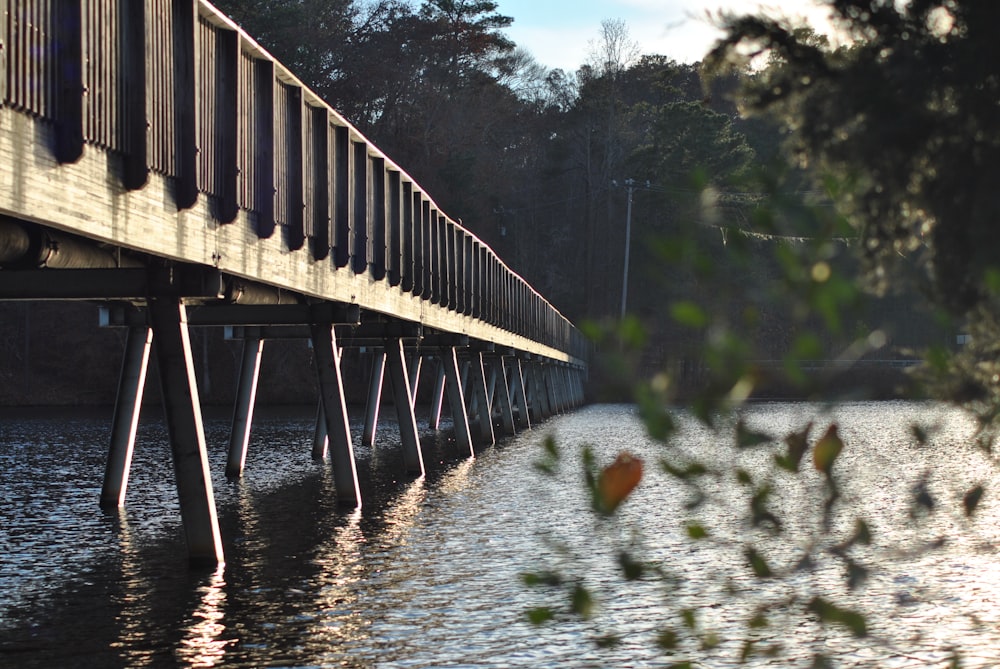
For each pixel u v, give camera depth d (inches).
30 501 811.4
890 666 346.9
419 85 3469.5
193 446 521.0
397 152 3346.5
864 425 1752.0
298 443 1412.4
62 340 2753.4
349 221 751.1
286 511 753.6
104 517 725.9
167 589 482.9
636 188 2952.8
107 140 411.2
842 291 107.4
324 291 716.7
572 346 2748.5
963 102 138.6
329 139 720.3
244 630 408.2
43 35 367.9
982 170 137.8
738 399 106.0
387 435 1581.0
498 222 3676.2
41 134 370.3
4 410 2372.0
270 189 598.2
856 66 141.2
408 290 966.4
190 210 498.9
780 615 412.5
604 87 3710.6
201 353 2790.4
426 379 2859.3
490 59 3774.6
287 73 623.5
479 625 410.6
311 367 2787.9
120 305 776.3
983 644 373.1
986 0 136.8
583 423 1894.7
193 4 485.1
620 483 100.6
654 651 368.8
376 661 363.9
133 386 787.4
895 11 143.3
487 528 659.4
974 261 137.0
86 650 381.7
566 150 3599.9
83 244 501.7
